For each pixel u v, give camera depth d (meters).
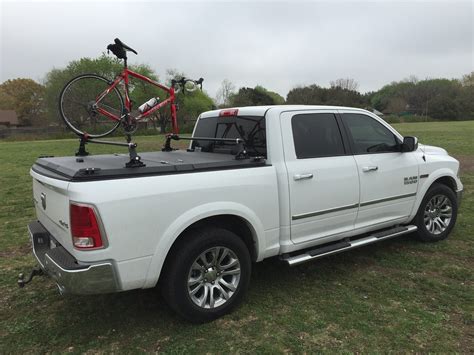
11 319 3.63
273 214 3.74
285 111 3.94
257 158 3.69
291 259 3.90
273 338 3.26
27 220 7.07
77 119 4.50
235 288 3.60
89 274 2.85
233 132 4.30
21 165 15.52
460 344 3.14
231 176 3.45
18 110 76.12
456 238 5.53
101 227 2.84
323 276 4.43
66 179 2.92
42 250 3.53
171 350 3.12
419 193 5.07
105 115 4.47
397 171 4.74
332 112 4.32
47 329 3.45
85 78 4.50
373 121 4.70
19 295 4.09
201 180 3.29
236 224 3.74
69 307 3.83
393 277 4.36
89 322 3.56
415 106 85.94
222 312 3.54
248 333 3.34
